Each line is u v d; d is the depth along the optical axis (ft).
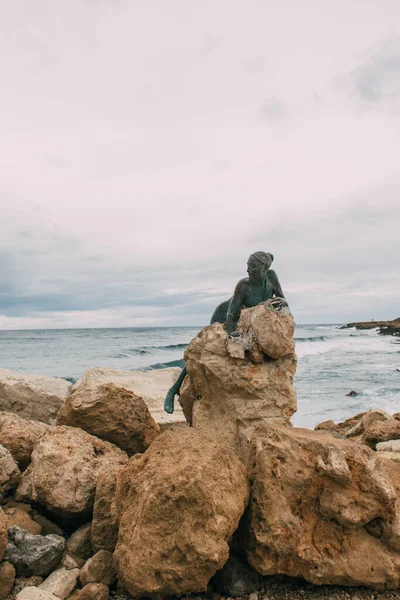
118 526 13.16
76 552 13.67
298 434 13.48
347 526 12.14
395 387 65.16
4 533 11.94
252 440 14.34
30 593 11.24
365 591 12.22
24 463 18.10
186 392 21.22
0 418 19.30
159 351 130.31
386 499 12.12
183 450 12.67
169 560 11.14
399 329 234.79
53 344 155.22
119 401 20.17
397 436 23.94
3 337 201.87
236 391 18.71
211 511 11.31
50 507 14.71
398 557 12.08
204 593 12.27
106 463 16.31
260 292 20.43
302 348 150.41
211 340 19.36
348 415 48.57
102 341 173.37
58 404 30.50
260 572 12.21
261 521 12.32
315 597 12.09
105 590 11.80
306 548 11.98
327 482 12.38
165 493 11.39
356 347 152.25
